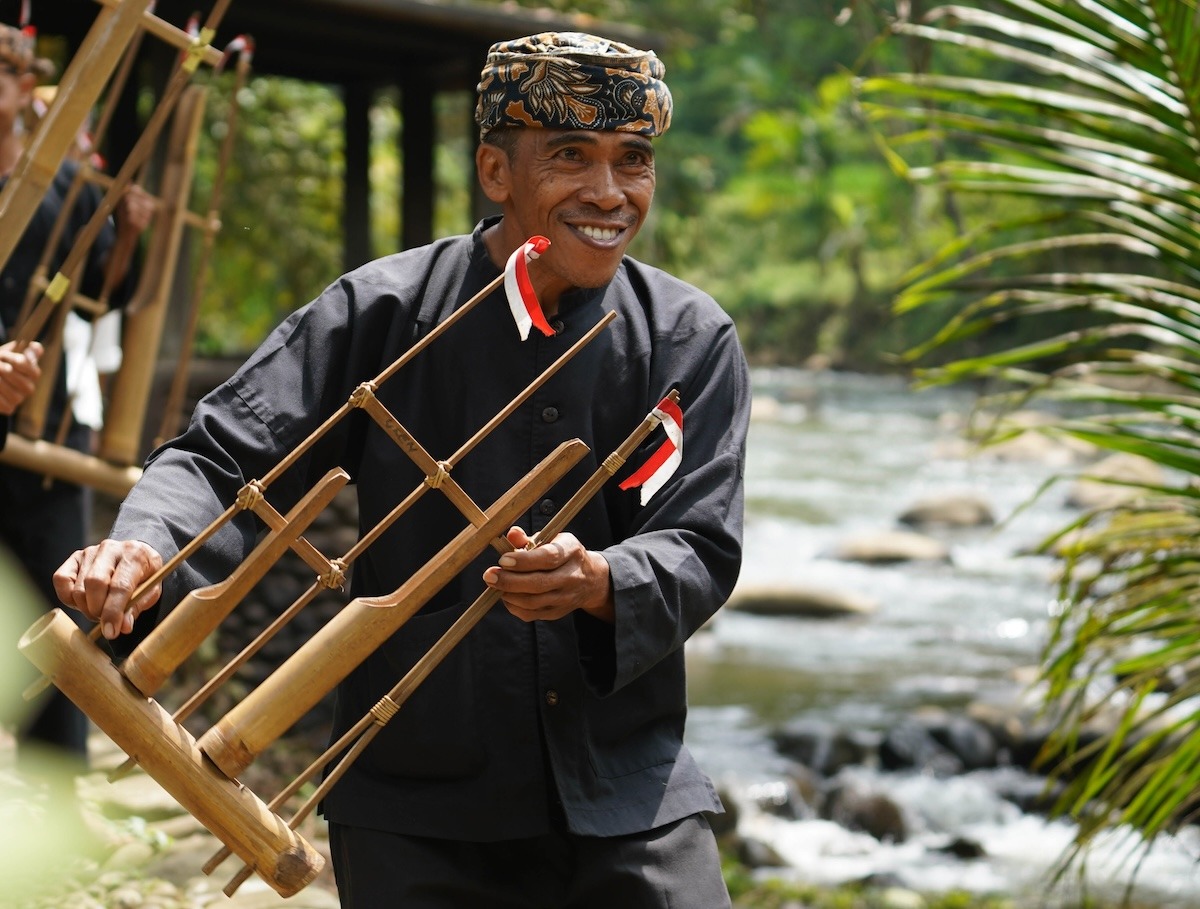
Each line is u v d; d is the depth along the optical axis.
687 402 2.12
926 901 5.52
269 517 1.71
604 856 2.03
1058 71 3.35
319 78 8.31
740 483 2.07
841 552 12.26
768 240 32.59
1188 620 3.44
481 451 2.08
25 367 3.17
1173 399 3.33
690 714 8.05
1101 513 3.55
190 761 1.66
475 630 2.03
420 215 8.25
